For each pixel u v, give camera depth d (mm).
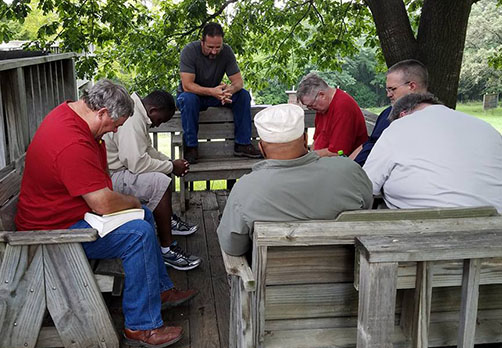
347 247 1608
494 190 1983
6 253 1996
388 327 1507
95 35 6668
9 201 2230
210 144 4375
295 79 8289
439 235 1552
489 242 1511
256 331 1603
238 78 4195
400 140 2094
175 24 6891
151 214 2609
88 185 2029
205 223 3863
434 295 1729
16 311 2041
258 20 7383
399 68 2951
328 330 1668
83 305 2078
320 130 3545
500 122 22453
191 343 2260
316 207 1628
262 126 1654
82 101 2143
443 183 1964
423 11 4238
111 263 2238
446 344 1733
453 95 4211
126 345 2215
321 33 7648
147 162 2896
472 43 26469
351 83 27156
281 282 1599
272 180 1609
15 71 2535
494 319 1802
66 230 2016
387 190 2162
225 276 2934
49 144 2025
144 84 7195
